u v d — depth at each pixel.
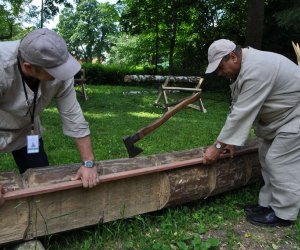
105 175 2.57
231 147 3.21
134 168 2.86
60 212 2.50
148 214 3.02
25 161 2.80
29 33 1.97
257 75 2.71
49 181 2.49
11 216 2.30
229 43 2.74
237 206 3.38
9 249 2.40
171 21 18.20
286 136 2.89
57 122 7.08
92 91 12.87
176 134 6.36
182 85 14.38
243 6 15.81
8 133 2.51
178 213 3.08
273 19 12.99
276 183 2.99
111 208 2.71
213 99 11.97
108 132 6.42
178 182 2.97
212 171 3.20
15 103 2.26
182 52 17.38
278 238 2.93
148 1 18.23
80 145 2.47
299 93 2.87
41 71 1.98
